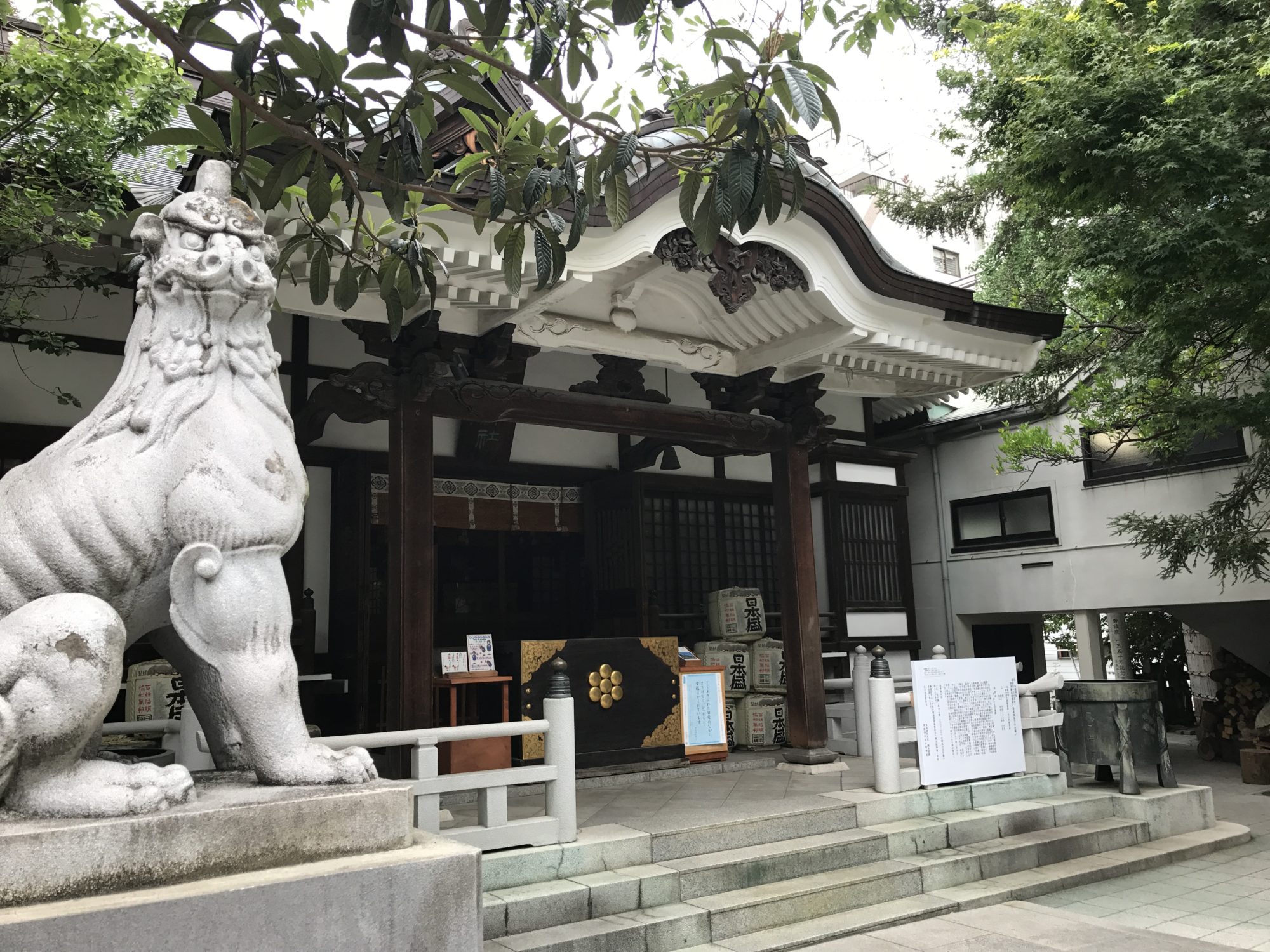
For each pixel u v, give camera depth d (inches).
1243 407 335.3
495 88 217.8
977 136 439.5
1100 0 312.2
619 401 307.0
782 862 219.9
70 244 225.1
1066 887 243.4
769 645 384.8
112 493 108.0
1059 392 466.9
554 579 424.2
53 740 97.3
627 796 267.3
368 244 192.4
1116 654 539.8
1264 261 269.1
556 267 154.9
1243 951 190.1
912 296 303.6
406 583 254.5
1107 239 299.9
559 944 174.2
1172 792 297.7
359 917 102.0
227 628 111.5
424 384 259.6
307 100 139.2
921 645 573.3
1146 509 474.6
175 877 96.2
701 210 147.4
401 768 245.9
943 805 267.6
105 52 188.7
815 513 479.5
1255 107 283.9
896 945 194.4
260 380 121.6
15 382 276.5
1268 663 460.4
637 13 123.5
